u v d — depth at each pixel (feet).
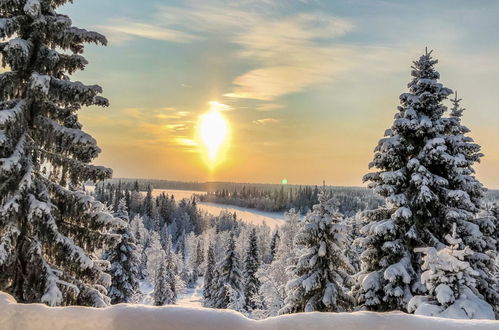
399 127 51.13
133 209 493.36
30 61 34.76
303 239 51.55
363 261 52.54
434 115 51.24
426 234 49.06
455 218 47.91
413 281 47.06
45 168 37.29
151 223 467.52
